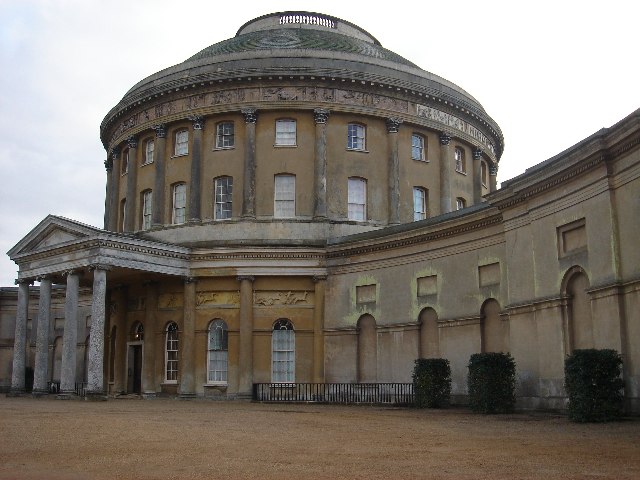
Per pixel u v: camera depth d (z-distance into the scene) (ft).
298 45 142.82
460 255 103.65
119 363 138.10
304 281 126.31
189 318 127.34
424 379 95.55
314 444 49.21
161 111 140.77
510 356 86.48
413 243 112.06
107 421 68.90
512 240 90.68
